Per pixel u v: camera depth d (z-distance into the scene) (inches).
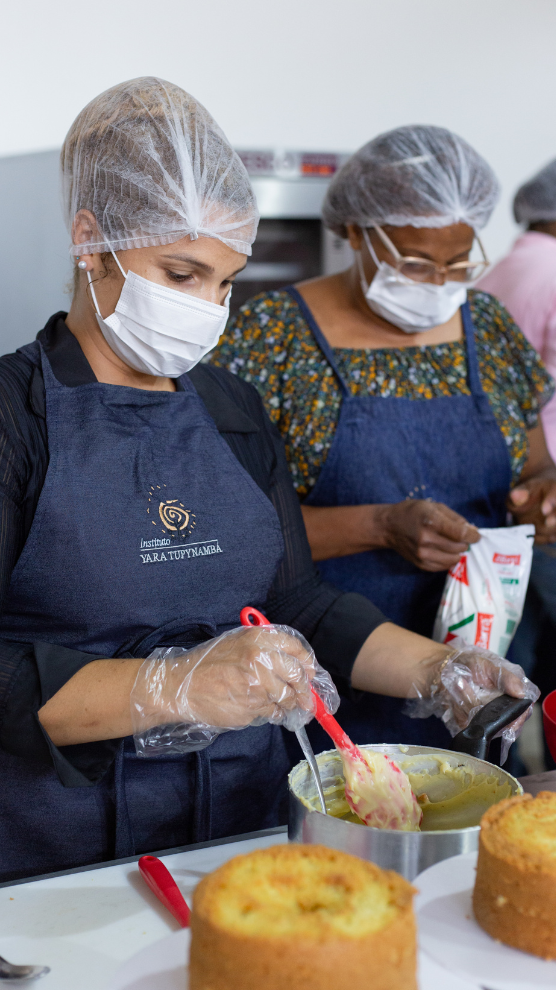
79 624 39.0
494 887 25.6
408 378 64.6
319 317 66.8
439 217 57.7
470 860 28.9
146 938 28.7
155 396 42.2
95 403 40.0
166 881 31.1
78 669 37.0
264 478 47.7
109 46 109.0
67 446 38.7
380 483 63.2
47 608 38.7
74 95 108.8
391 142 59.2
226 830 43.1
